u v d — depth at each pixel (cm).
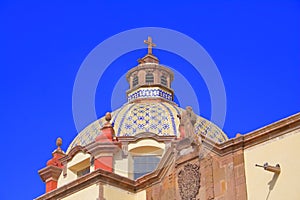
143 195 2050
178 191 1892
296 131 1655
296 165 1616
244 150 1783
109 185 2031
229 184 1762
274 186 1648
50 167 2442
